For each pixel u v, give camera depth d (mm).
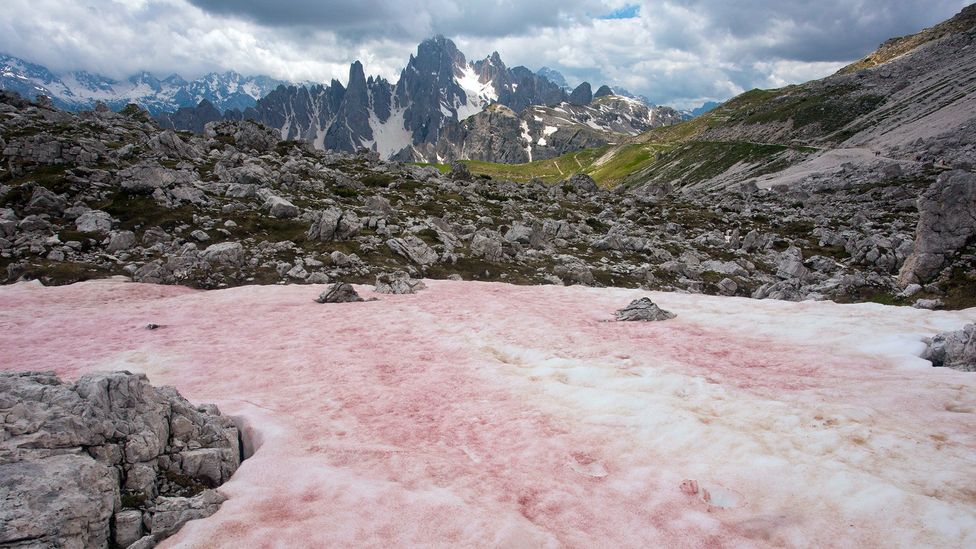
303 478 14891
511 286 45438
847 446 15734
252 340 28844
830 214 110312
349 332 30422
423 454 16578
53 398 13508
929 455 14883
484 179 129750
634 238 76438
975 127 149375
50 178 57438
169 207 56125
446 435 18062
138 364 24812
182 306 35938
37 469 11734
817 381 21297
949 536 11742
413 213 77562
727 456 15820
